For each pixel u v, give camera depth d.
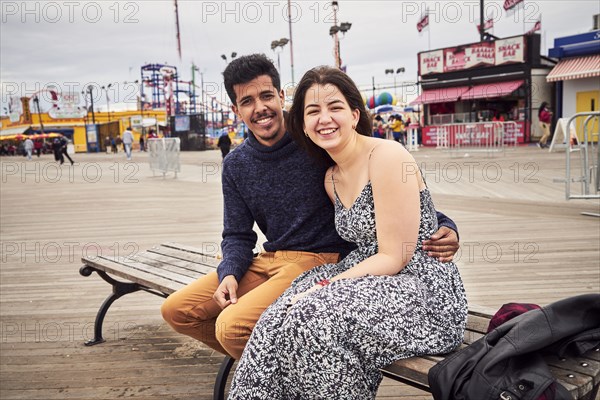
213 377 2.74
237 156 2.44
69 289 4.34
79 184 13.50
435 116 25.75
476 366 1.51
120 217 7.89
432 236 2.01
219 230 6.58
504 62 23.33
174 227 6.90
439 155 17.89
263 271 2.45
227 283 2.31
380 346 1.69
